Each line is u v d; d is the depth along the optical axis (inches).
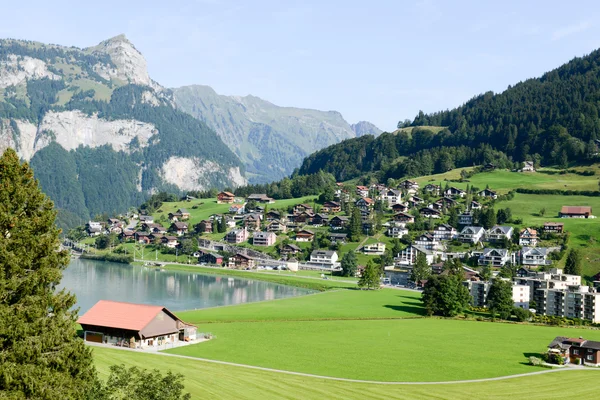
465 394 3661.4
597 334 6003.9
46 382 1924.2
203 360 4136.3
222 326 5674.2
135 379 2278.5
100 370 3467.0
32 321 1971.0
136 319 4638.3
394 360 4510.3
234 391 3336.6
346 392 3531.0
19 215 2059.5
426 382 3909.9
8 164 2060.8
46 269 2034.9
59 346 2032.5
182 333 4906.5
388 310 7111.2
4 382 1845.5
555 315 7214.6
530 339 5585.6
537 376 4202.8
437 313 7003.0
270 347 4768.7
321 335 5418.3
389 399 3452.3
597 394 3757.4
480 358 4714.6
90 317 4707.2
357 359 4483.3
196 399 3102.9
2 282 1919.3
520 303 7677.2
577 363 4709.6
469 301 7436.0
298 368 4089.6
